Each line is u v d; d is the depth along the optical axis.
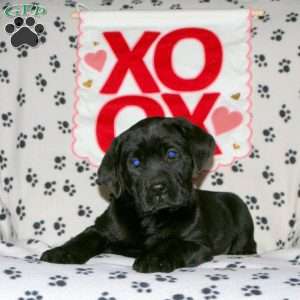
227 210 1.02
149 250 0.85
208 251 0.86
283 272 0.74
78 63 1.09
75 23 1.11
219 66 1.08
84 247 0.86
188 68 1.08
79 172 1.06
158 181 0.85
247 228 1.03
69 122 1.07
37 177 1.06
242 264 0.82
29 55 1.09
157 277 0.72
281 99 1.06
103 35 1.10
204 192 1.02
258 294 0.68
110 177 0.90
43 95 1.08
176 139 0.88
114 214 0.92
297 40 1.07
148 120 0.91
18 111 1.07
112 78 1.08
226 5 1.12
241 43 1.08
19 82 1.08
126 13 1.10
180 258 0.80
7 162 1.06
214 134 1.06
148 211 0.87
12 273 0.72
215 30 1.09
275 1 1.11
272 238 1.04
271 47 1.07
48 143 1.07
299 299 0.67
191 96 1.07
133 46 1.09
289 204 1.04
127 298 0.68
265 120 1.06
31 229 1.04
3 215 1.05
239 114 1.06
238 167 1.06
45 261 0.80
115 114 1.07
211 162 1.02
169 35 1.09
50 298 0.68
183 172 0.88
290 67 1.06
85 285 0.69
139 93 1.08
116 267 0.77
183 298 0.67
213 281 0.71
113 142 0.91
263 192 1.05
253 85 1.07
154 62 1.08
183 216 0.89
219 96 1.07
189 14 1.09
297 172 1.04
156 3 1.13
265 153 1.05
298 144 1.04
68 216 1.05
